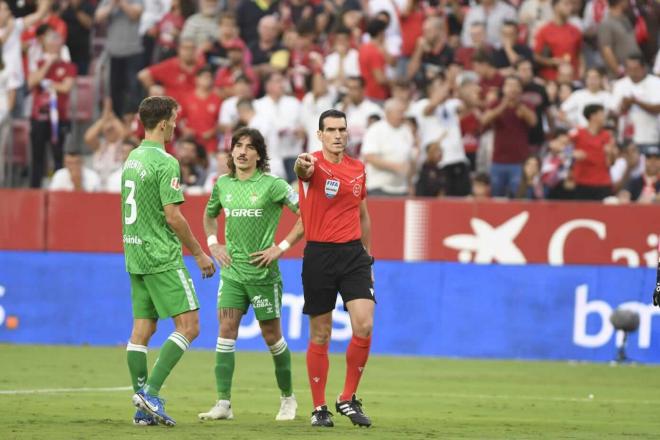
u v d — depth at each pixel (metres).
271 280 31.08
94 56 72.75
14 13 70.62
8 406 32.97
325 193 29.02
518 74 63.50
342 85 67.44
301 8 73.25
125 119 65.94
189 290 28.42
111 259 58.44
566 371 50.59
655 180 61.59
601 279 55.75
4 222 58.84
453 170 62.91
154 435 25.47
